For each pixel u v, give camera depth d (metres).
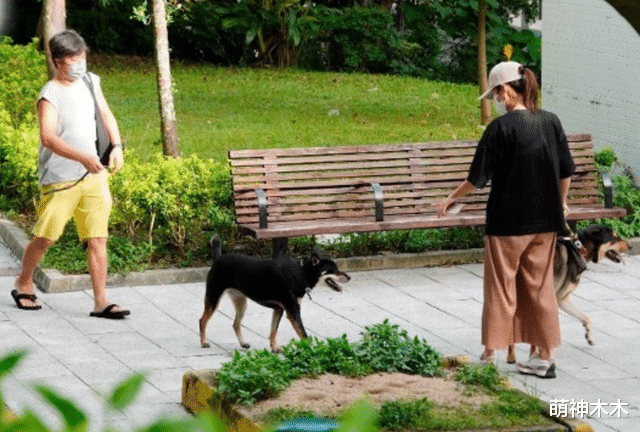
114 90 22.66
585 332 9.38
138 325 9.61
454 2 23.48
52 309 9.97
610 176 12.20
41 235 9.72
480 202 11.92
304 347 7.58
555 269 8.68
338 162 11.57
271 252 11.72
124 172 11.40
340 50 28.77
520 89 8.32
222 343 9.17
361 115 20.53
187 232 11.55
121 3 28.00
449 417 6.68
